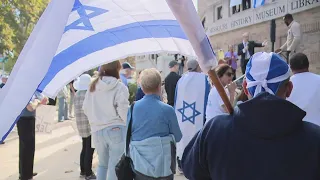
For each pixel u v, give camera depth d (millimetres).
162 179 3229
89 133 5840
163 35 2592
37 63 1457
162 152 3232
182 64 12383
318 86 3396
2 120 1431
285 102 1457
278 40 12148
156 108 3307
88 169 5973
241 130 1514
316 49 10672
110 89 4129
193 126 5379
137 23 2479
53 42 1468
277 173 1430
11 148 8969
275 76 1569
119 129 4164
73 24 2234
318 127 1497
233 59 11703
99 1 2287
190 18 1539
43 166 7113
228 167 1509
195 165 1639
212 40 16469
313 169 1425
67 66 2254
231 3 13148
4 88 1489
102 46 2381
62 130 11703
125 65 7473
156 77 3377
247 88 1650
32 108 5422
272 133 1442
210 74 1620
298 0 11219
